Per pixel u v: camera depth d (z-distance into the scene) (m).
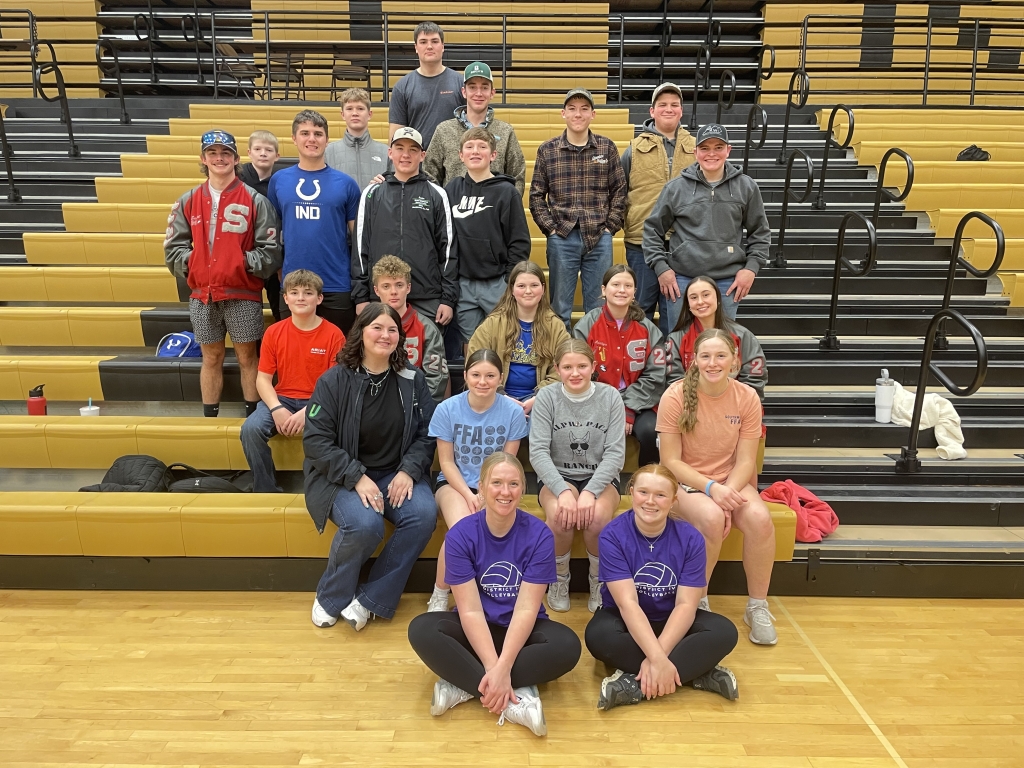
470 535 2.21
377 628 2.61
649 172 3.67
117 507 2.78
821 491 3.14
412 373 2.77
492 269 3.46
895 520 3.08
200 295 3.29
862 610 2.75
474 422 2.73
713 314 2.96
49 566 2.83
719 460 2.72
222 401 3.59
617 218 3.57
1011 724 2.10
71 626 2.57
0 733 2.00
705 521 2.53
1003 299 4.11
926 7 9.73
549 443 2.74
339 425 2.65
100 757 1.92
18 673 2.28
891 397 3.48
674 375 3.07
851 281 4.29
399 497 2.62
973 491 3.13
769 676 2.33
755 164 5.85
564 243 3.54
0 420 3.29
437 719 2.10
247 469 3.27
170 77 9.65
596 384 2.76
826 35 9.89
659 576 2.25
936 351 3.83
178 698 2.17
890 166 5.35
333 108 6.28
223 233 3.26
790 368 3.76
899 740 2.03
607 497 2.69
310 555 2.82
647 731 2.05
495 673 2.06
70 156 5.55
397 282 3.03
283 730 2.04
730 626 2.23
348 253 3.56
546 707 2.17
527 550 2.19
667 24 9.68
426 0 9.80
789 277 4.31
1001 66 9.27
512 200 3.40
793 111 7.07
